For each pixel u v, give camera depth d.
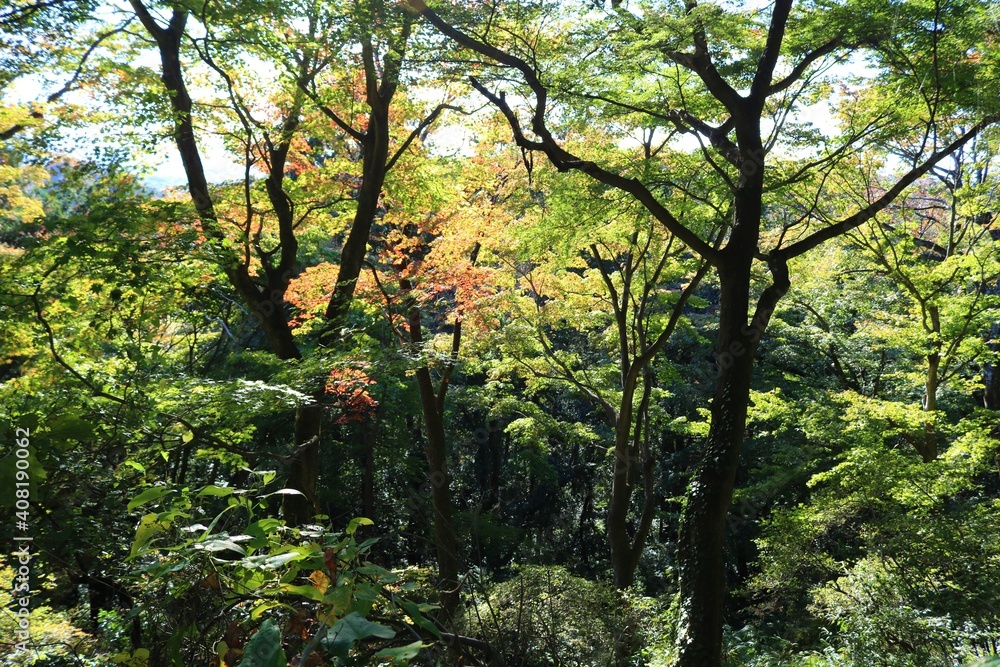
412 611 1.97
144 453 5.73
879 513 12.47
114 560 3.62
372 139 12.00
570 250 13.70
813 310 18.86
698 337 17.92
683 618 8.55
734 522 18.33
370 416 19.86
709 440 9.12
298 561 1.96
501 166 15.47
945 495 12.52
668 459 25.64
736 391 9.09
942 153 9.93
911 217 15.92
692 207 13.44
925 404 15.47
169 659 1.93
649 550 24.78
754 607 14.95
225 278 9.38
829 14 9.84
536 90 9.73
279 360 10.70
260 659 1.47
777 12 9.45
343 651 1.53
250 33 8.95
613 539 15.27
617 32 9.86
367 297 13.21
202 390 7.40
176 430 6.23
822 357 20.56
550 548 21.14
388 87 11.41
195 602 2.00
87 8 8.23
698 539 8.74
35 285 6.79
